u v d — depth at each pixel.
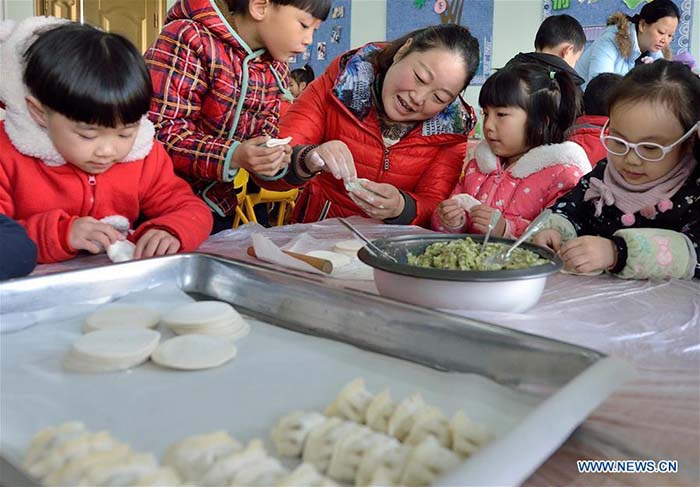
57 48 0.99
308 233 1.39
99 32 1.05
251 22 1.51
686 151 1.16
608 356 0.55
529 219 1.68
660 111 1.07
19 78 1.11
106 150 1.06
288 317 0.81
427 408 0.53
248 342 0.75
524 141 1.71
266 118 1.70
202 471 0.44
